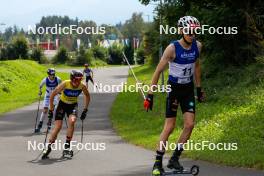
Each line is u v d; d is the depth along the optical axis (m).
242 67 41.59
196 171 13.64
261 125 24.42
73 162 19.22
